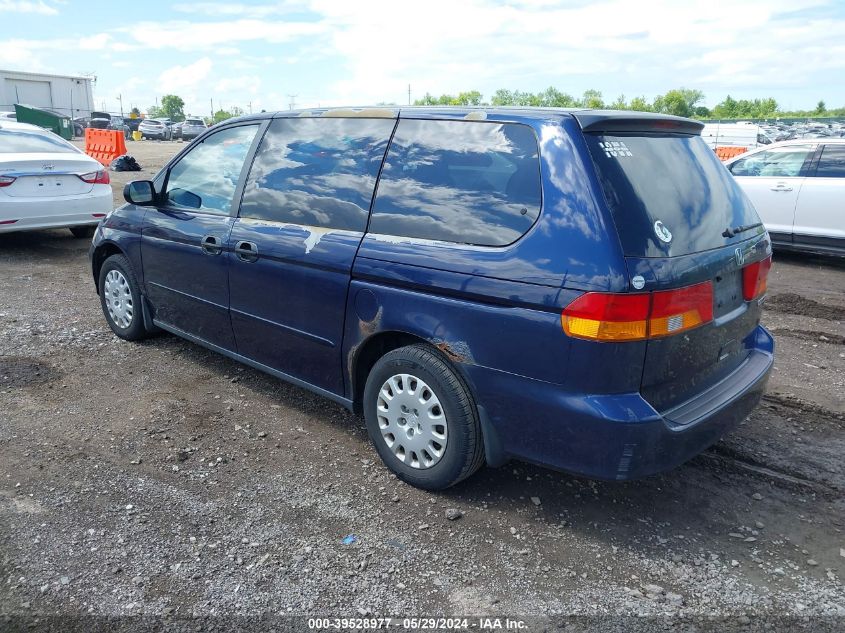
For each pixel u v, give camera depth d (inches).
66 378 185.5
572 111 118.4
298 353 154.8
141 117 2578.7
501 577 111.5
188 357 203.5
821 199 354.0
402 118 139.6
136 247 198.2
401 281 128.1
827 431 164.9
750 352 143.9
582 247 107.1
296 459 147.4
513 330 113.8
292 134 159.3
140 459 144.9
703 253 117.7
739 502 134.5
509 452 121.0
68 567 110.7
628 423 106.2
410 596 106.7
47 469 139.6
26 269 311.7
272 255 152.8
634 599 107.0
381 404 138.9
